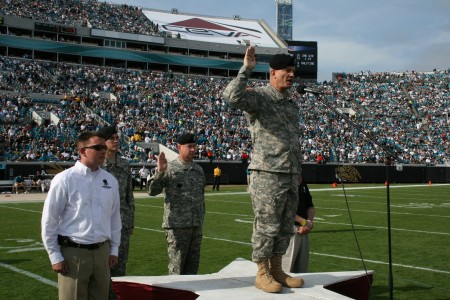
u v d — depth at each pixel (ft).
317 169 129.90
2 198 78.23
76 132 114.73
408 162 144.77
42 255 31.71
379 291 23.30
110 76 163.63
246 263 19.47
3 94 129.18
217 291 14.90
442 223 48.67
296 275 17.21
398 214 56.90
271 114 14.75
